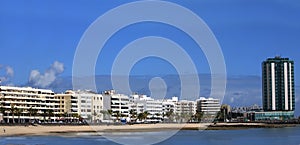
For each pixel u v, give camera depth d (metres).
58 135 135.75
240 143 103.81
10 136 131.38
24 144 97.75
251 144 100.56
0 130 146.88
